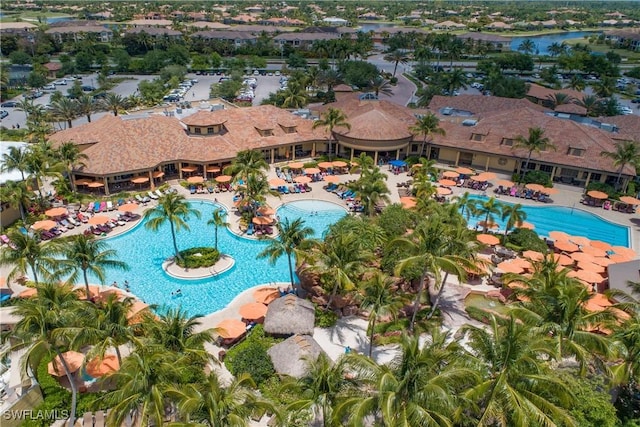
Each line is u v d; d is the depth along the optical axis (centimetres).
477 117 8881
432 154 8250
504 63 15588
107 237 5141
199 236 5309
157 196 6131
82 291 3500
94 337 2681
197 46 17275
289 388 2559
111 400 2470
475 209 5397
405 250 3678
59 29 18425
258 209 5853
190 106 10081
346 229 4481
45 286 2955
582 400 2541
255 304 3803
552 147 6931
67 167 5900
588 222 6144
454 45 15912
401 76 15625
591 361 2988
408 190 6819
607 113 10388
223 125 7519
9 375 3156
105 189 6116
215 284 4434
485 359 2469
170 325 2808
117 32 18875
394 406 2178
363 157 6769
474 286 4497
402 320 3909
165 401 2531
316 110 9169
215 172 6900
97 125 6944
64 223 5306
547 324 2742
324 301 4041
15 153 5712
